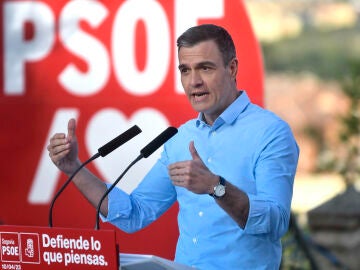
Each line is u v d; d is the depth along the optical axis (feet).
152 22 30.35
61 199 31.17
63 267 19.38
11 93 31.50
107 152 21.99
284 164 22.36
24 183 31.45
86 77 30.96
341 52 112.06
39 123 31.32
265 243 22.65
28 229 19.76
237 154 22.97
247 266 22.67
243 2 29.37
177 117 30.22
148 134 30.40
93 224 30.94
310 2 118.83
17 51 31.42
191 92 22.90
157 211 24.70
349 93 51.80
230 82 23.24
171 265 19.40
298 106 106.52
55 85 31.19
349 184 50.29
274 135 22.63
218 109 23.31
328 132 102.12
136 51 30.53
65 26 31.12
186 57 22.71
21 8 31.35
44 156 31.32
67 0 31.04
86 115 30.96
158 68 30.37
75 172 21.99
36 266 19.76
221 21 29.63
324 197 86.74
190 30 22.91
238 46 29.35
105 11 30.76
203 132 23.80
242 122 23.20
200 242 23.24
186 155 24.04
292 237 40.06
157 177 24.72
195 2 29.89
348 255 44.37
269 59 113.39
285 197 21.86
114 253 18.74
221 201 20.21
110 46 30.73
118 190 24.16
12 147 31.50
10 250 20.04
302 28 116.26
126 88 30.63
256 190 22.58
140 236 30.40
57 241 19.40
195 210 23.34
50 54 31.19
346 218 44.39
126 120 30.66
